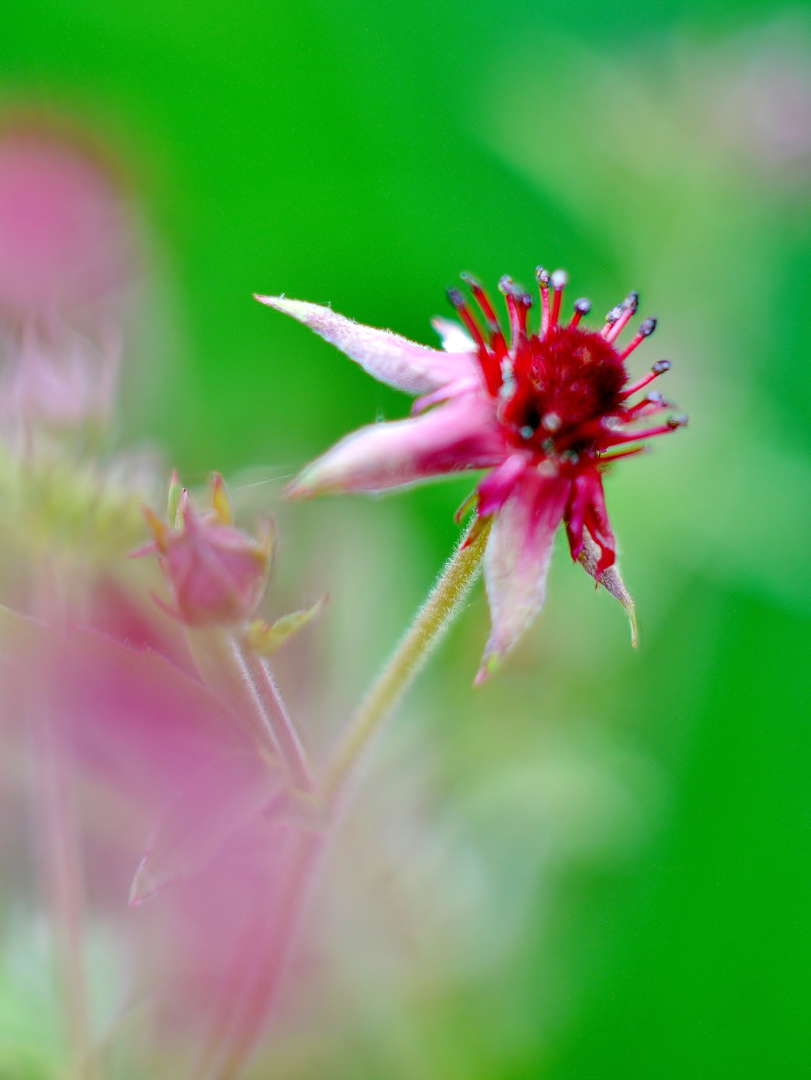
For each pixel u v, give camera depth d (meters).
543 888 0.21
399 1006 0.20
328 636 0.21
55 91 0.23
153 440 0.21
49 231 0.21
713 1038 0.22
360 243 0.26
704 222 0.25
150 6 0.26
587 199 0.25
